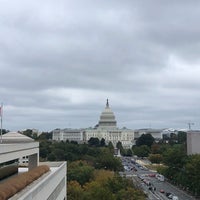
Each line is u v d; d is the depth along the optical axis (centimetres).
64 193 19012
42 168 15025
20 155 13188
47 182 12094
